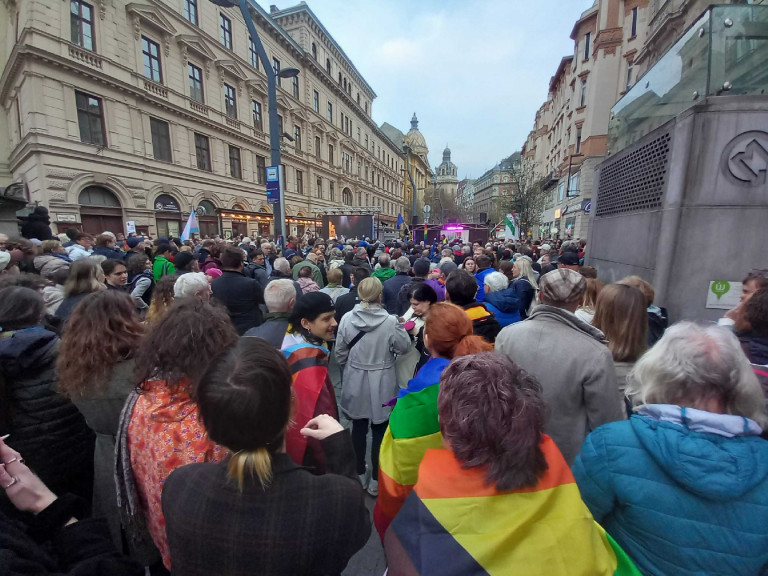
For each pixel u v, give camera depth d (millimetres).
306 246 13367
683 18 12602
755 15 2896
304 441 1580
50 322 2406
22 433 1545
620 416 1605
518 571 753
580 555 791
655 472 965
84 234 6051
